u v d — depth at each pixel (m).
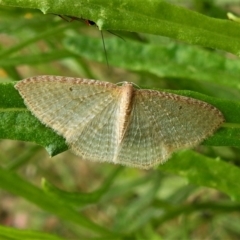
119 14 0.06
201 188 0.11
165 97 0.06
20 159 0.10
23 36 0.10
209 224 0.14
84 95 0.06
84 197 0.09
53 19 0.09
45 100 0.06
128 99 0.06
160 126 0.06
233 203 0.11
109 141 0.06
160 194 0.13
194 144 0.06
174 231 0.13
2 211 0.17
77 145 0.06
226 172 0.07
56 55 0.10
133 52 0.10
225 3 0.11
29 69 0.16
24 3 0.06
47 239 0.07
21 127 0.06
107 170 0.16
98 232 0.09
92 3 0.06
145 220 0.10
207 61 0.09
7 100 0.06
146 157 0.06
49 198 0.08
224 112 0.06
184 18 0.06
